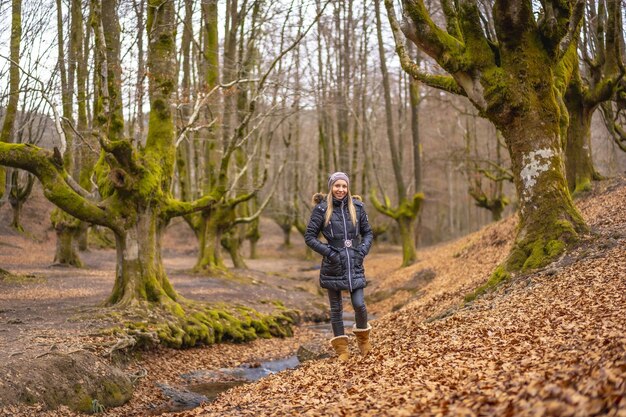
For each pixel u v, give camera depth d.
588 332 5.74
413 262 29.16
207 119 21.69
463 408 4.16
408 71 12.28
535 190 10.51
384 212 29.83
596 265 8.99
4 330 10.60
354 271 7.61
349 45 34.50
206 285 21.44
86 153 21.91
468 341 6.84
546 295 8.47
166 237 50.28
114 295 13.24
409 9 11.12
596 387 3.70
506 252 17.27
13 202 34.34
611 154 29.50
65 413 7.64
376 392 5.44
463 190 60.31
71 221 24.92
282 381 7.43
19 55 17.00
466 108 30.33
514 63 10.48
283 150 42.81
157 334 11.79
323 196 7.71
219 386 10.46
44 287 17.81
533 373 4.61
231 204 24.98
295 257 47.50
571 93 17.66
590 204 16.25
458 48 10.98
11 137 16.78
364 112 34.16
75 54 19.78
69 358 8.54
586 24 19.14
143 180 13.03
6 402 7.10
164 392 9.70
